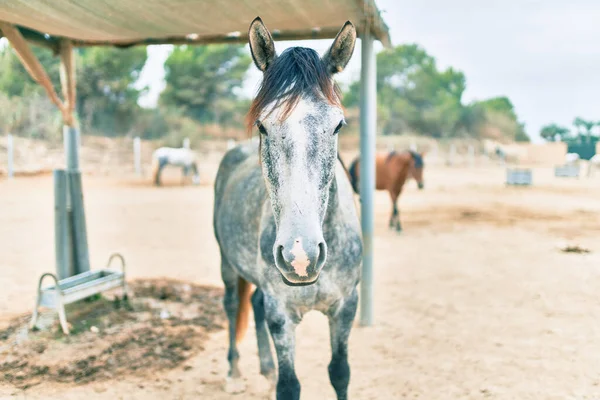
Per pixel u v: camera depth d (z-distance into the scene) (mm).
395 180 8898
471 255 7082
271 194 1852
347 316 2414
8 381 3244
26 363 3488
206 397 3164
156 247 7730
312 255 1624
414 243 7992
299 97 1752
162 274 6074
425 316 4574
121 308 4637
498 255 7062
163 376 3406
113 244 7918
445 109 48438
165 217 10664
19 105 23359
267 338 3371
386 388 3225
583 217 10617
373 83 4137
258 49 1983
